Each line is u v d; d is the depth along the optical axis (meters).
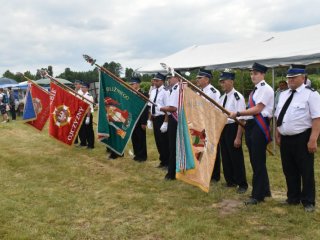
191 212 5.14
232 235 4.35
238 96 5.86
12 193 6.09
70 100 8.50
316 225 4.52
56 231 4.57
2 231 4.54
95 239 4.39
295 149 4.90
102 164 8.23
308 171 4.88
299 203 5.20
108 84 7.29
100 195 5.99
